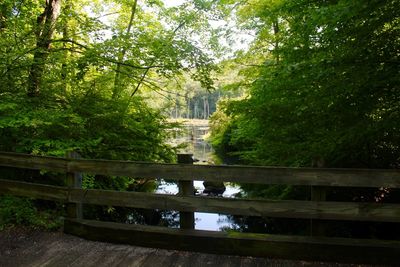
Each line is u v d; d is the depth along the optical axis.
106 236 4.45
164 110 10.30
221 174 4.08
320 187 3.88
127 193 4.41
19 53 6.21
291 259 3.92
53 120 6.07
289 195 7.04
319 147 5.07
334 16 4.16
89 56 7.15
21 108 6.15
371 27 4.30
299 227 7.45
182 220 4.30
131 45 7.63
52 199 4.77
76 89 7.46
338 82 4.42
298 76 4.98
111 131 7.47
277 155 6.49
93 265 3.84
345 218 3.81
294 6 5.84
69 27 8.68
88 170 4.55
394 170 3.67
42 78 6.79
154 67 7.95
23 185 4.96
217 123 24.20
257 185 9.37
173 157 9.18
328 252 3.84
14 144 6.21
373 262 3.75
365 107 4.56
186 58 7.54
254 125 7.18
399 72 4.22
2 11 6.98
